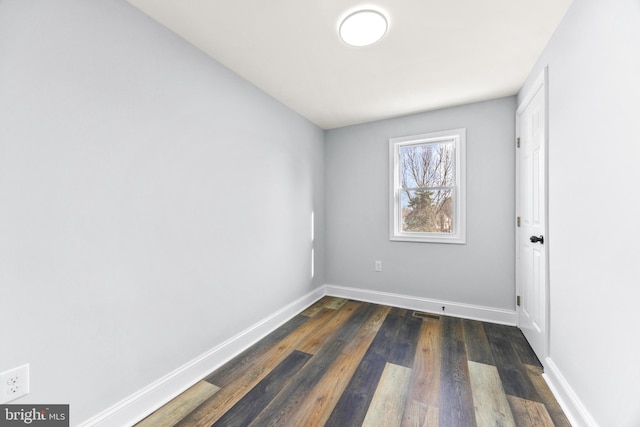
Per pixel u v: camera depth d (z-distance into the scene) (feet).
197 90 5.87
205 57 6.07
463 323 8.57
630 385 3.27
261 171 7.82
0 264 3.28
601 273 3.86
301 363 6.37
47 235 3.66
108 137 4.31
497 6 4.77
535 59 6.38
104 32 4.26
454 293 9.27
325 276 11.59
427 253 9.67
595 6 3.98
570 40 4.74
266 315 8.00
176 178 5.40
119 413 4.42
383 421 4.59
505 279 8.57
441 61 6.50
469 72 7.00
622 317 3.42
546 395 5.19
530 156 7.06
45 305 3.65
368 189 10.69
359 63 6.57
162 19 5.04
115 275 4.42
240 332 7.01
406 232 10.26
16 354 3.40
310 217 10.39
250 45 5.84
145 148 4.85
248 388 5.49
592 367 4.07
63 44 3.80
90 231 4.10
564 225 4.98
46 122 3.64
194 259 5.77
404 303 10.00
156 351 5.03
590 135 4.13
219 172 6.40
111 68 4.35
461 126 9.06
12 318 3.37
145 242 4.85
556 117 5.31
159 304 5.09
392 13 4.94
